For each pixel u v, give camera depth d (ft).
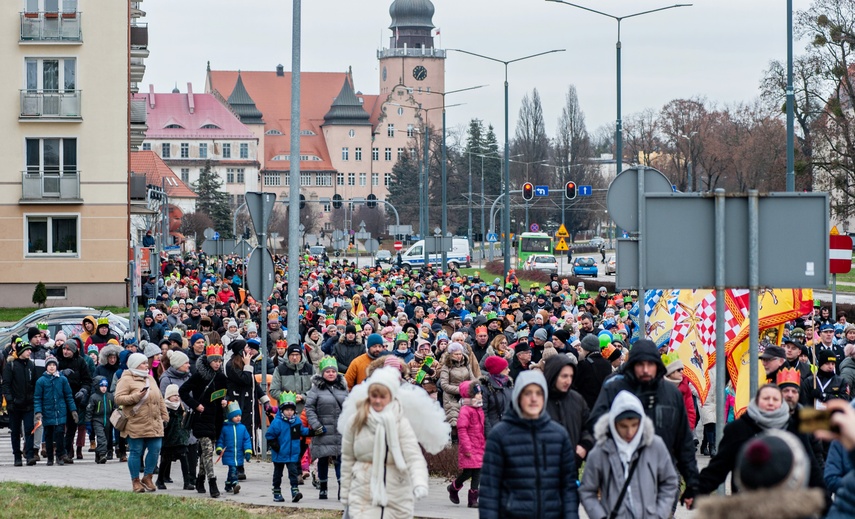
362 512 84.07
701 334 156.25
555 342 156.35
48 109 474.90
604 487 71.92
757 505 36.96
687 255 77.71
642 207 77.71
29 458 161.27
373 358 137.69
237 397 133.08
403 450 84.07
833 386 145.07
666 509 71.15
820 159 589.32
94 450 176.76
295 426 125.39
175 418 135.95
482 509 72.33
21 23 473.67
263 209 152.05
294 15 170.50
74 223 478.59
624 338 201.05
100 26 477.36
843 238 199.11
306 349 174.40
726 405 157.69
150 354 158.81
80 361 165.78
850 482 51.34
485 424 120.88
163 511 111.86
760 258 76.43
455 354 136.05
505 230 446.60
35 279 475.31
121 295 479.00
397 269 562.66
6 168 473.67
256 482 143.43
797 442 41.11
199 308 251.19
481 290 368.27
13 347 200.03
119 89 478.59
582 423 93.35
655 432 78.89
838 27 570.87
